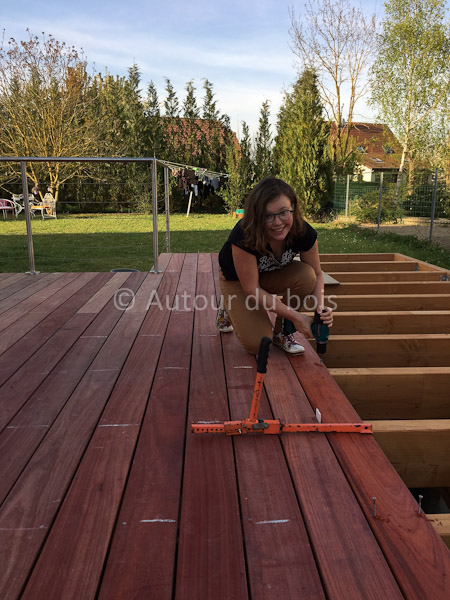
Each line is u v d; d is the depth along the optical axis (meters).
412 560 1.07
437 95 16.14
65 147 14.92
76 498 1.31
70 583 1.03
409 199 13.02
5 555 1.11
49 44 14.50
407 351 2.66
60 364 2.29
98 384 2.06
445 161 16.30
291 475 1.41
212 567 1.07
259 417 1.76
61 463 1.49
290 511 1.25
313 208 13.63
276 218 1.82
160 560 1.09
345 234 10.81
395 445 1.73
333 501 1.28
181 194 16.84
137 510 1.26
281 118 15.88
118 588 1.02
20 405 1.87
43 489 1.36
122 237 9.85
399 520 1.20
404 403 2.20
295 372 2.17
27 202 4.46
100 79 17.28
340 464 1.46
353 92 17.48
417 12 15.65
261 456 1.50
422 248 8.53
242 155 15.87
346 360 2.66
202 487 1.35
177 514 1.25
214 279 4.31
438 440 1.73
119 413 1.80
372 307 3.47
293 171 13.64
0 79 14.45
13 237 9.71
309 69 14.18
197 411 1.81
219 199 17.22
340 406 1.83
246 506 1.27
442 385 2.18
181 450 1.55
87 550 1.13
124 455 1.53
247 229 1.86
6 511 1.27
